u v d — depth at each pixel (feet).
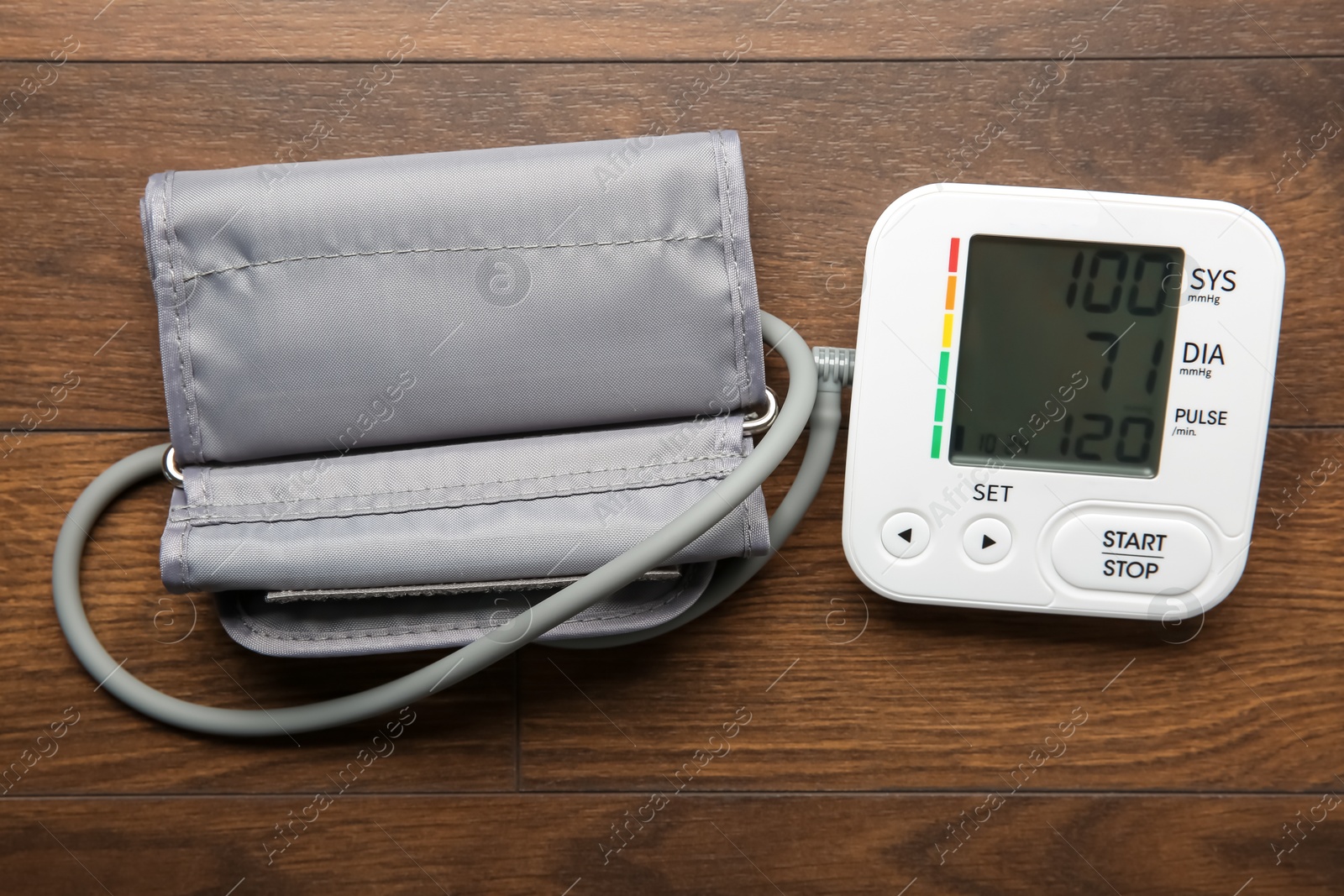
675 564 1.25
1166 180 1.40
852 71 1.39
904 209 1.29
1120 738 1.43
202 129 1.38
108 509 1.40
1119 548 1.32
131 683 1.37
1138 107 1.39
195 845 1.42
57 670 1.41
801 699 1.44
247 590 1.28
